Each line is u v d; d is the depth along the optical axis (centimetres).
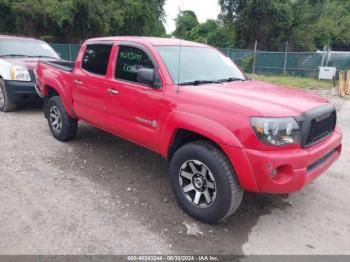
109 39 460
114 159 510
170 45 420
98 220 340
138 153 539
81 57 503
